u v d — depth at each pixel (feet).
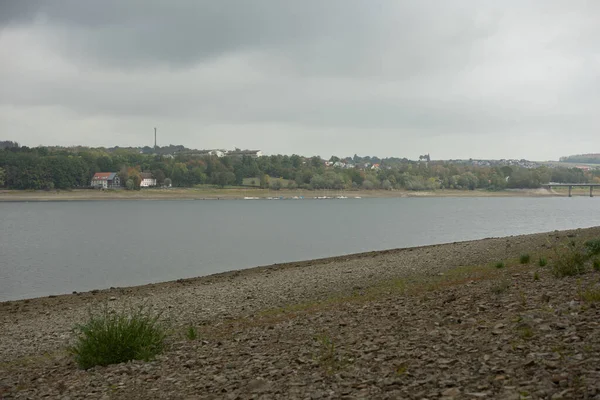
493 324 31.50
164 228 329.31
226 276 118.93
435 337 30.86
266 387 26.08
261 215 458.50
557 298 36.55
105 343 39.17
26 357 53.21
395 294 56.44
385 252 144.15
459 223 344.08
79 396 30.53
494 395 19.99
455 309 39.06
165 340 45.57
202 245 231.30
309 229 310.45
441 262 95.71
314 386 25.05
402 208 579.89
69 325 71.15
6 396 32.81
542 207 597.93
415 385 22.74
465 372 23.31
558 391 19.38
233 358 34.65
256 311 63.72
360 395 22.53
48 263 178.50
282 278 100.48
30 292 125.70
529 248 99.86
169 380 31.04
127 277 147.84
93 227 341.62
